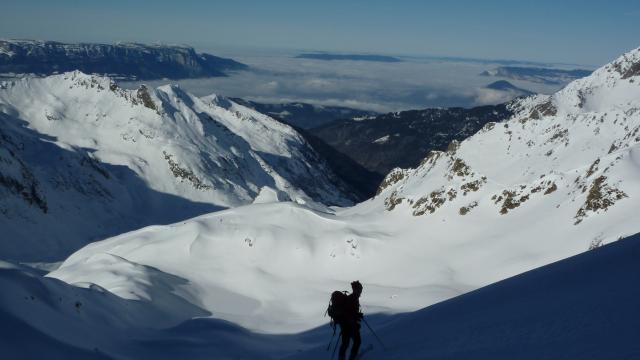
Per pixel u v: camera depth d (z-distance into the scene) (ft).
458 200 303.27
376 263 257.55
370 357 36.42
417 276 232.53
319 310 197.67
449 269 231.71
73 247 584.40
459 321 35.68
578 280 33.58
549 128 365.81
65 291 77.92
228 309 200.95
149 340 78.33
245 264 258.16
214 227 284.41
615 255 35.91
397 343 37.35
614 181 219.41
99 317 77.10
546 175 277.23
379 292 216.54
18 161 628.69
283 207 303.27
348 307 38.17
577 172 268.21
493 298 38.83
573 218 228.02
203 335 97.96
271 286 234.79
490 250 236.63
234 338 99.45
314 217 296.71
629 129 315.99
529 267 206.18
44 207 617.21
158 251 268.21
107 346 62.80
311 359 49.42
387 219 318.86
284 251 266.77
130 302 132.05
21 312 52.54
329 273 254.68
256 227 281.74
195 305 190.29
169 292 185.37
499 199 285.43
